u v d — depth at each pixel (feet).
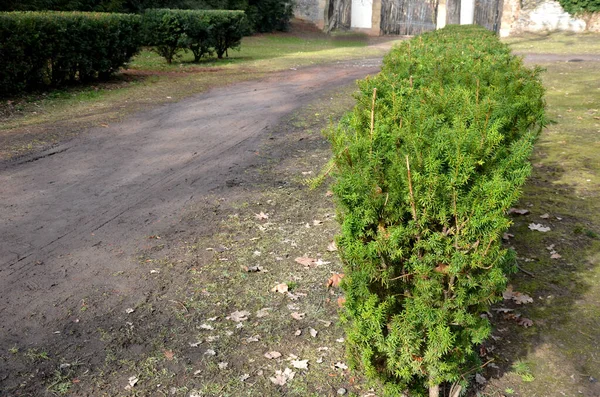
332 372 12.06
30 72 41.32
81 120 34.22
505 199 9.49
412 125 11.24
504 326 13.97
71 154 27.20
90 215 19.83
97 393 11.26
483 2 113.09
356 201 10.25
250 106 39.40
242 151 28.17
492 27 113.60
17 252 16.96
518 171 10.02
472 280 9.84
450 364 10.06
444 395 11.04
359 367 11.16
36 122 33.32
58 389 11.32
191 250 17.30
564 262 17.13
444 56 21.84
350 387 11.60
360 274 10.17
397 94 14.58
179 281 15.48
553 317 14.30
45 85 43.57
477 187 9.66
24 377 11.63
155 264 16.39
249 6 102.73
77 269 16.02
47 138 29.78
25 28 39.42
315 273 16.11
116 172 24.66
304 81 51.29
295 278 15.81
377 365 10.79
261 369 12.10
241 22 70.74
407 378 10.24
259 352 12.67
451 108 12.51
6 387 11.32
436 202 9.76
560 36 102.27
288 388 11.55
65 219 19.44
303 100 41.65
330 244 17.83
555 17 107.65
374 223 10.41
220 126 33.42
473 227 9.58
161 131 32.12
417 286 9.94
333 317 14.03
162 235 18.31
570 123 34.68
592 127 33.53
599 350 12.98
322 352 12.71
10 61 38.86
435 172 9.71
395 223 10.28
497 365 12.50
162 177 24.11
